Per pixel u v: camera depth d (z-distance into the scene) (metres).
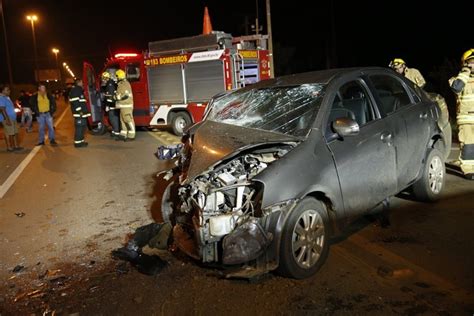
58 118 24.41
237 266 4.03
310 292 3.98
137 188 7.88
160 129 16.14
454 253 4.48
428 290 3.87
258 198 3.98
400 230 5.11
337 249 4.76
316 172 4.22
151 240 5.11
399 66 8.52
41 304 4.21
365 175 4.69
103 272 4.75
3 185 8.84
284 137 4.42
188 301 4.02
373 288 3.96
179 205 4.91
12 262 5.20
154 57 14.05
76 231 6.02
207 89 13.16
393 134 5.07
